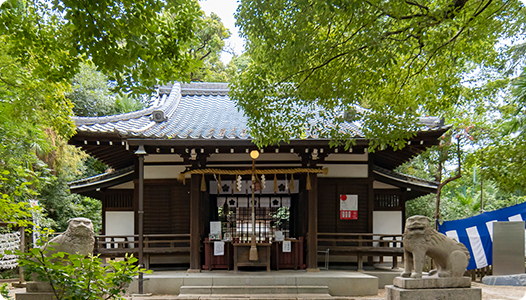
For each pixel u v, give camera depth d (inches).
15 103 205.3
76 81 737.6
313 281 348.8
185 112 487.2
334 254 405.1
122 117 428.1
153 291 346.0
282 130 248.8
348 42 220.1
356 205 429.7
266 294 333.1
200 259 383.6
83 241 251.8
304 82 225.6
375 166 461.7
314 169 384.2
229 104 528.7
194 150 379.6
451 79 246.5
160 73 161.6
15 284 260.2
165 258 422.6
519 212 438.0
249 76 232.7
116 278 129.3
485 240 434.3
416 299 253.1
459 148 502.6
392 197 467.8
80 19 133.4
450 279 260.7
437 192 502.9
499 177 229.5
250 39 224.8
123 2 141.9
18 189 180.7
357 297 339.0
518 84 207.6
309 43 192.1
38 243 132.5
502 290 376.2
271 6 189.2
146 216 425.7
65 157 565.6
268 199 441.7
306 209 398.6
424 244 262.4
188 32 159.6
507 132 216.5
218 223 402.6
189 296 324.8
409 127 250.5
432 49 193.9
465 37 202.8
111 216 448.5
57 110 232.1
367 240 391.9
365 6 165.5
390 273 383.2
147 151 385.4
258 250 380.2
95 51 141.9
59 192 636.7
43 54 169.0
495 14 188.1
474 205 742.5
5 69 198.4
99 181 439.8
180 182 427.5
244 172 383.6
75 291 120.6
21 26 160.7
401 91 261.0
